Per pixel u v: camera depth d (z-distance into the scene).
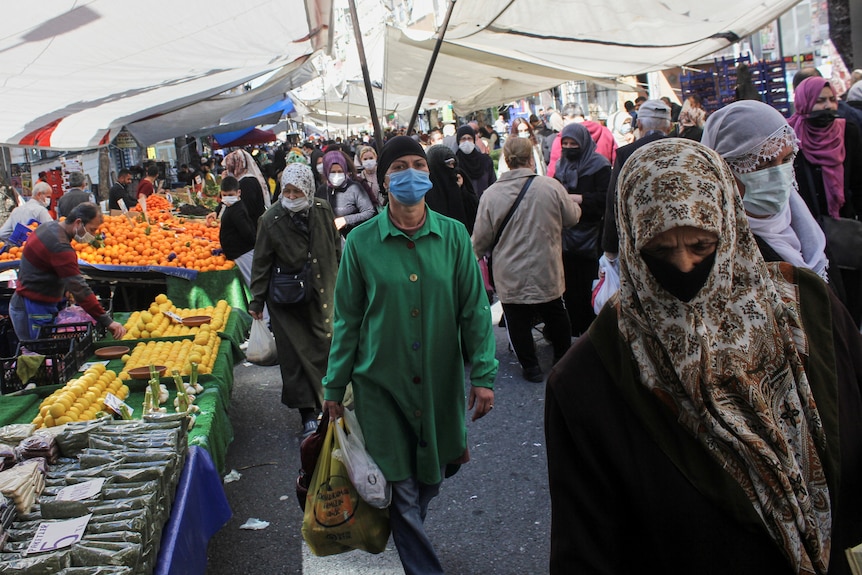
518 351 6.36
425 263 3.24
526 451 5.10
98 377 4.83
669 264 1.53
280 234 5.40
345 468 3.28
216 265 9.33
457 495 4.59
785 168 2.68
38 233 6.19
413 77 12.66
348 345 3.34
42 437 3.54
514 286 6.14
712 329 1.53
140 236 9.68
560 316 6.34
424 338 3.24
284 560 4.04
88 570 2.57
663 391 1.54
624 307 1.59
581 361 1.63
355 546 3.32
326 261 5.48
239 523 4.48
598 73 11.45
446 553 3.96
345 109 24.42
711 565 1.52
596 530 1.59
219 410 4.64
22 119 6.42
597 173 6.55
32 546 2.72
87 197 11.31
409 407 3.26
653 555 1.57
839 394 1.58
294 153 10.95
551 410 1.66
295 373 5.45
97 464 3.33
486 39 8.66
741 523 1.50
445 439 3.41
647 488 1.54
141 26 4.80
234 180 9.05
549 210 6.02
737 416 1.52
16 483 3.00
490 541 4.05
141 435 3.52
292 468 5.19
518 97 14.66
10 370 5.03
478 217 6.23
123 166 29.00
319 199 5.60
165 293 9.87
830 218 3.66
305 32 6.67
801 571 1.48
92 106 6.68
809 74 7.06
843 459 1.55
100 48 4.93
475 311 3.37
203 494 3.72
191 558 3.23
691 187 1.52
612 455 1.56
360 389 3.31
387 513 3.35
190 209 13.80
